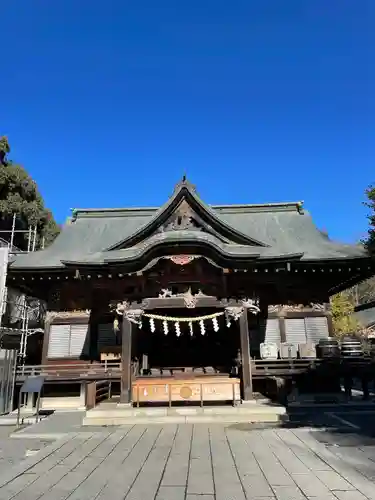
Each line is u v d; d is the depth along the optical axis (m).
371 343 23.34
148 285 13.96
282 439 9.17
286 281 17.64
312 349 16.30
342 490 5.83
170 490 5.98
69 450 8.48
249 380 13.09
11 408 15.52
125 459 7.74
